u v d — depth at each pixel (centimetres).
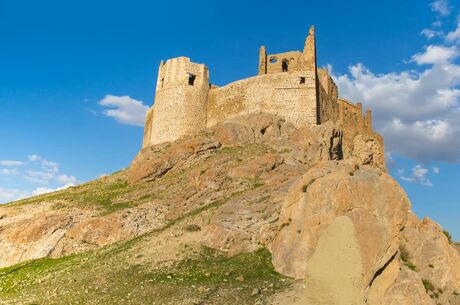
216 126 4891
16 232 3531
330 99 5347
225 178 3712
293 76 4844
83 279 2439
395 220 2141
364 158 5434
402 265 2108
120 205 3869
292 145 4288
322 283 1912
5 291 2562
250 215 2809
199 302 1894
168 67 5488
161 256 2578
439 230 2314
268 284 2045
